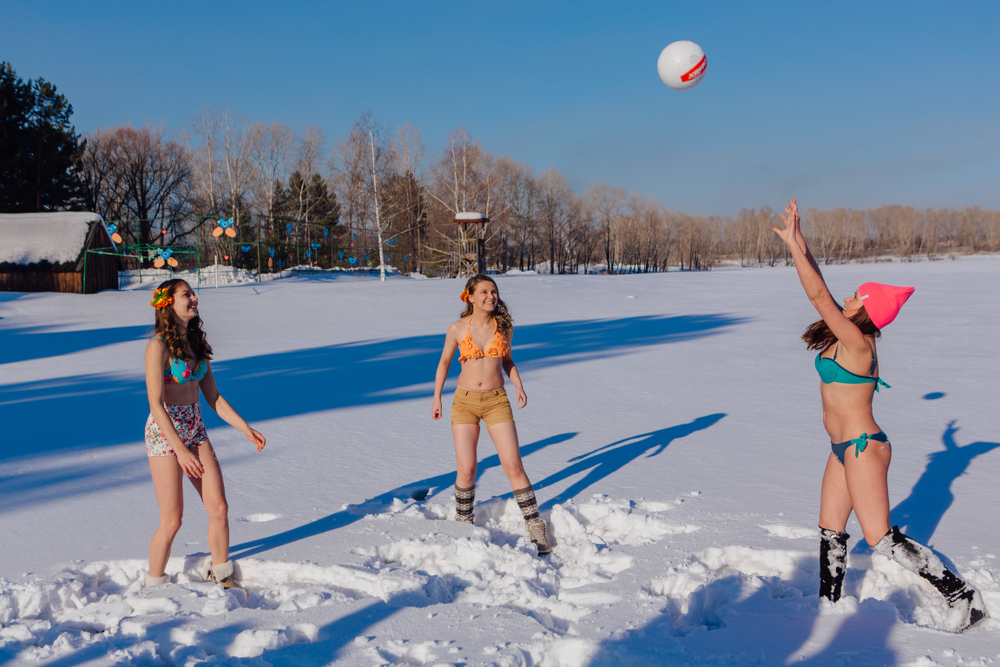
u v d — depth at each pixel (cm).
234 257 5766
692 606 347
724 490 527
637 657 290
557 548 444
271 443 722
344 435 756
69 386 1177
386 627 322
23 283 3625
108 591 390
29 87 5153
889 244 15025
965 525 440
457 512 483
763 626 319
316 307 3070
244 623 328
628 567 389
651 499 509
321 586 382
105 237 3872
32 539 449
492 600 354
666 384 1073
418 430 779
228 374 1256
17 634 326
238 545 434
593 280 4525
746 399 939
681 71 487
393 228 6156
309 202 6731
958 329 1694
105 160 6631
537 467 615
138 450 700
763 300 3123
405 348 1648
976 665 279
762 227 13775
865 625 318
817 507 478
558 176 8662
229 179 6006
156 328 382
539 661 298
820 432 736
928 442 671
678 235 12100
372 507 505
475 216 4728
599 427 779
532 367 1291
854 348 341
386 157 4969
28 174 5019
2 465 642
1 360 1594
